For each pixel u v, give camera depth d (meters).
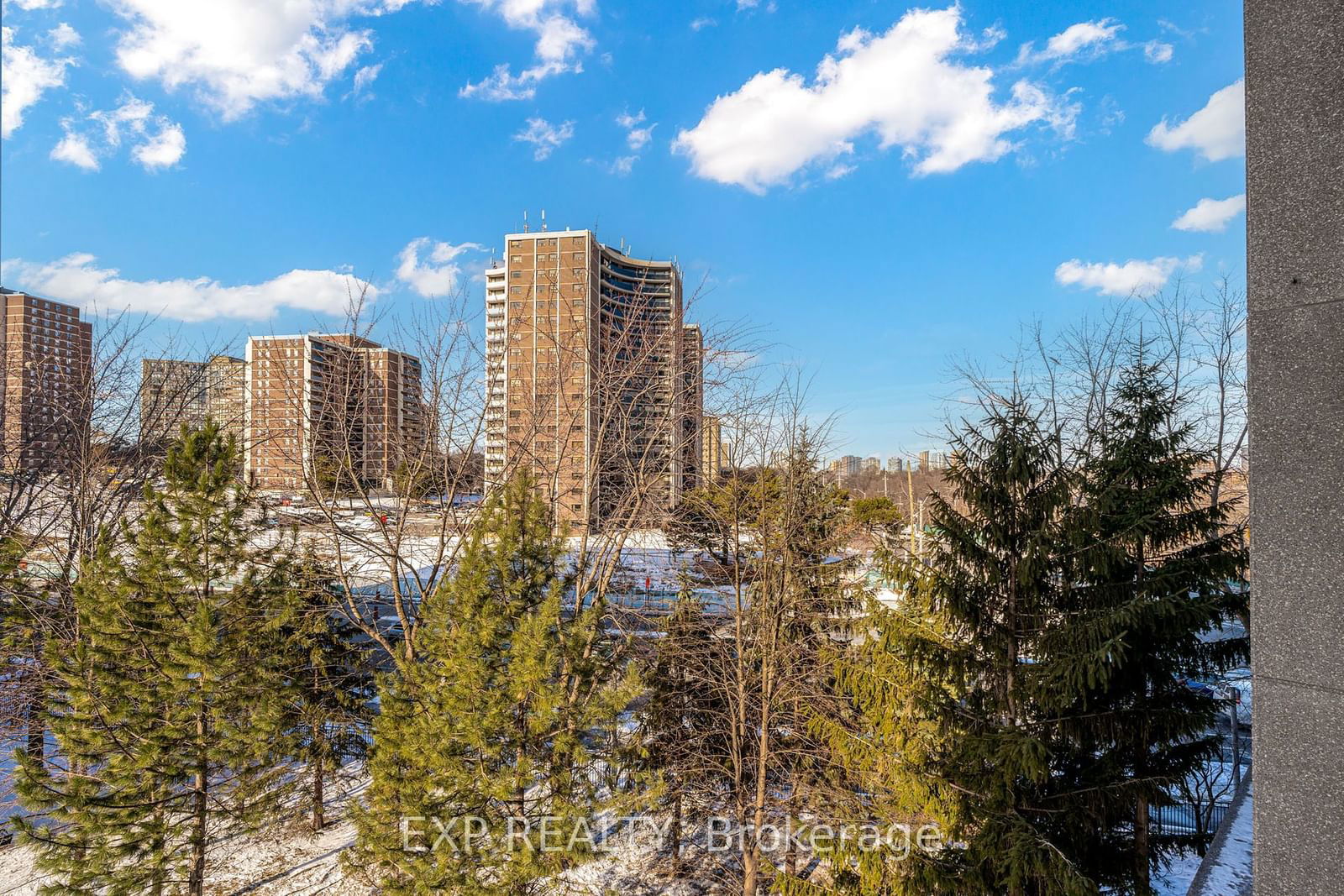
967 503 9.66
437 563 14.02
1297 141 2.76
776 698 10.95
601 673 10.83
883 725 9.80
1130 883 9.05
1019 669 8.84
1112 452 11.36
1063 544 8.95
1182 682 10.10
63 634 13.08
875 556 10.40
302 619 12.27
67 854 8.63
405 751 8.49
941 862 8.87
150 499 10.38
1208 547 9.88
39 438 16.61
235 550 10.86
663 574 14.34
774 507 11.66
